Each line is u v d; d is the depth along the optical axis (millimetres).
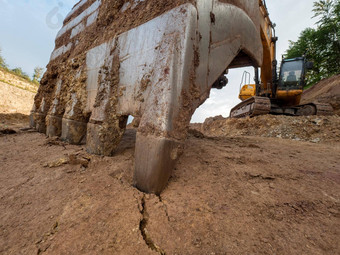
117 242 1173
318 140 5645
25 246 1169
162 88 1986
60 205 1606
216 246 1143
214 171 2225
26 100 20328
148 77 2340
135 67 2654
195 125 18406
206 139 4547
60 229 1301
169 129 1859
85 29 5258
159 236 1228
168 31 2281
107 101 2941
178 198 1675
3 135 5551
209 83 2607
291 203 1606
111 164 2471
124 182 2004
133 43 2842
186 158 2602
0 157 3100
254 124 8148
